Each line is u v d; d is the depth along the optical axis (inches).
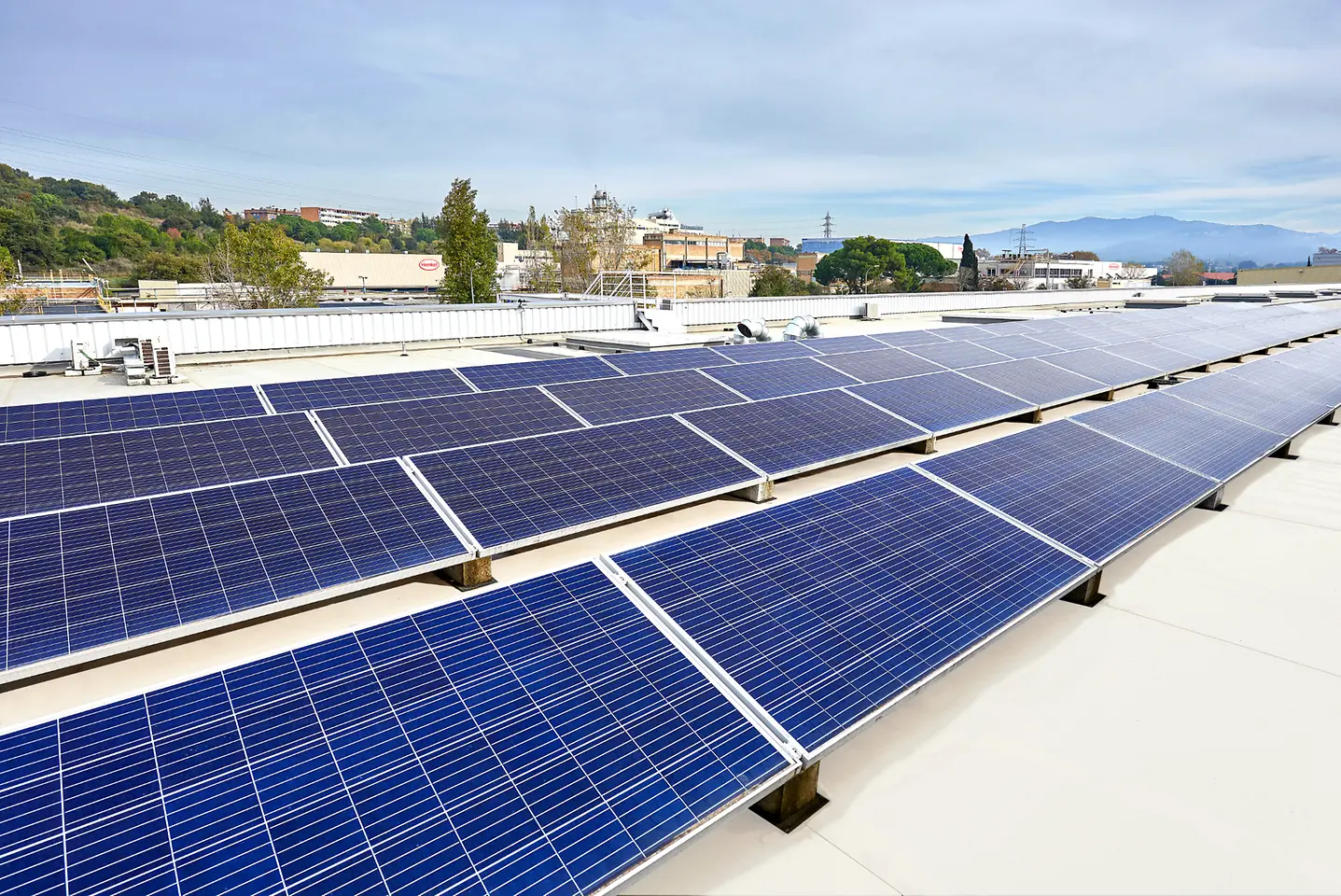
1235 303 1879.9
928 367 666.2
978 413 540.1
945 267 5324.8
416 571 271.3
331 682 197.3
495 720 192.9
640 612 242.2
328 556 267.6
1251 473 549.6
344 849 155.0
